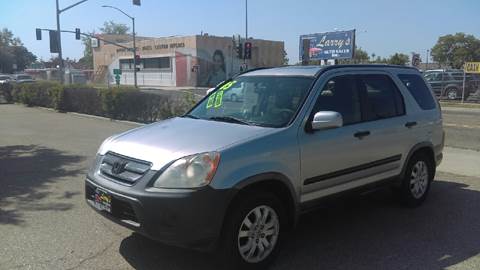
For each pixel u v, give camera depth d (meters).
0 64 125.44
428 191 6.85
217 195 4.10
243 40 55.56
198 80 62.25
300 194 4.85
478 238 5.42
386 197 6.99
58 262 4.70
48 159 9.88
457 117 20.81
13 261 4.71
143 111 16.95
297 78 5.34
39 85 24.81
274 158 4.52
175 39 64.69
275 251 4.60
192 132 4.71
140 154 4.41
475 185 7.85
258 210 4.41
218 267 4.57
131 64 73.94
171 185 4.10
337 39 55.75
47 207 6.47
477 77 31.95
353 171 5.40
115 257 4.81
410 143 6.24
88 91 19.98
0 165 9.29
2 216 6.09
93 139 12.80
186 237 4.05
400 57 62.53
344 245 5.18
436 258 4.87
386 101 6.00
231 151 4.26
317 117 4.78
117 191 4.32
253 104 5.29
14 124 16.61
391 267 4.64
